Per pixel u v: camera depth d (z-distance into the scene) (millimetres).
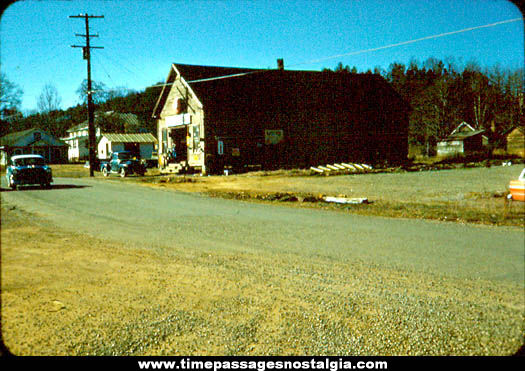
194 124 33562
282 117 35219
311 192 19797
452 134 59219
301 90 37094
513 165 35250
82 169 48719
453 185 21391
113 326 4789
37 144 65500
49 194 19672
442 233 10305
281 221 12289
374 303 5434
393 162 38625
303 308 5293
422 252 8289
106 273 6863
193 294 5848
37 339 4430
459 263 7410
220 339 4449
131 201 17141
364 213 13781
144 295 5805
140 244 9141
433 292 5844
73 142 81062
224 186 23609
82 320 4961
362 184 22906
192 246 8938
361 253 8242
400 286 6121
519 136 45219
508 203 15055
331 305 5379
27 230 10758
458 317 4949
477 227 11102
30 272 6926
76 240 9555
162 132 38625
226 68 36562
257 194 19328
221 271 6980
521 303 5387
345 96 38094
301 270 7008
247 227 11273
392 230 10758
